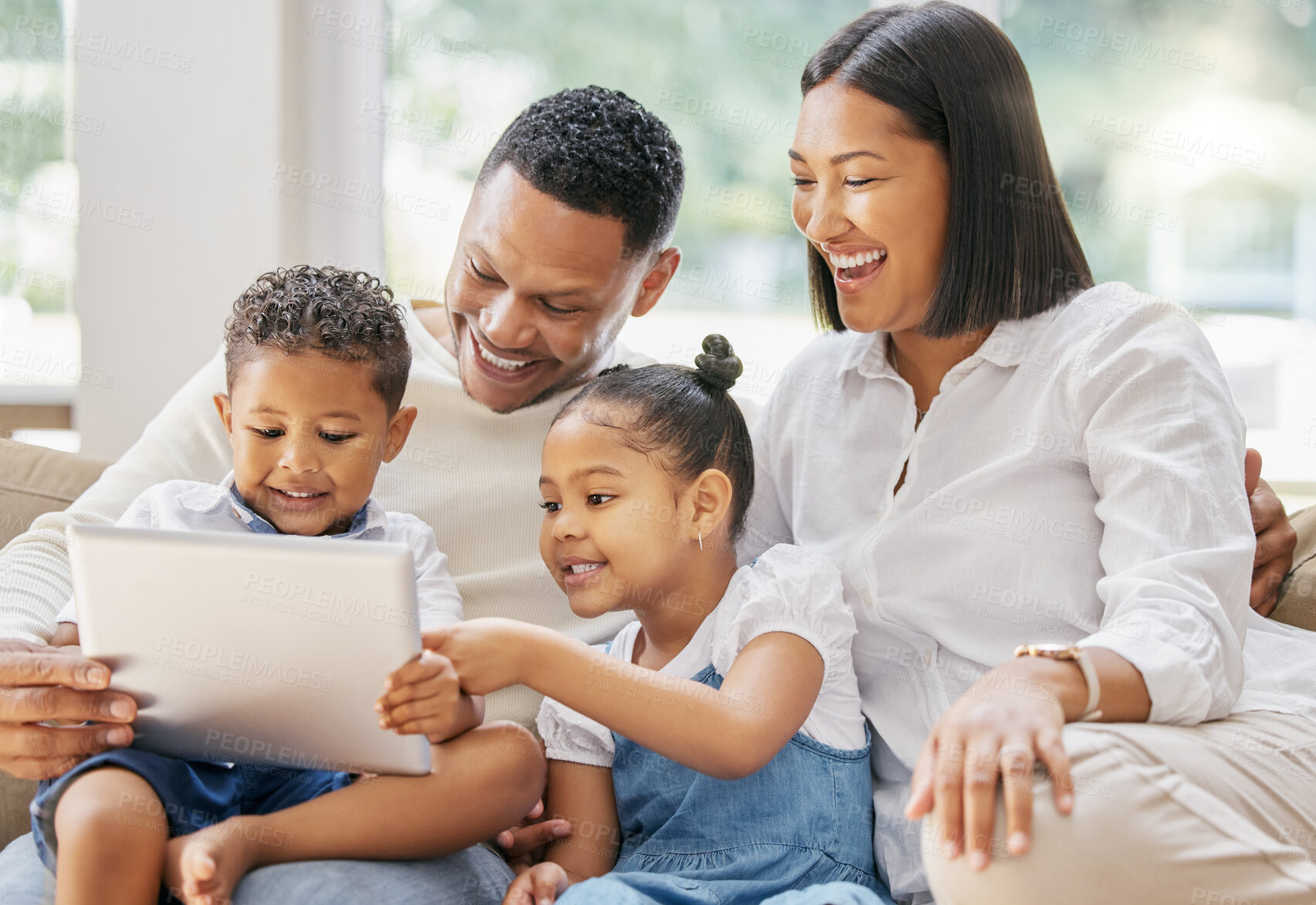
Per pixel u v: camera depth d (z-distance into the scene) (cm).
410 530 124
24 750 89
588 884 88
